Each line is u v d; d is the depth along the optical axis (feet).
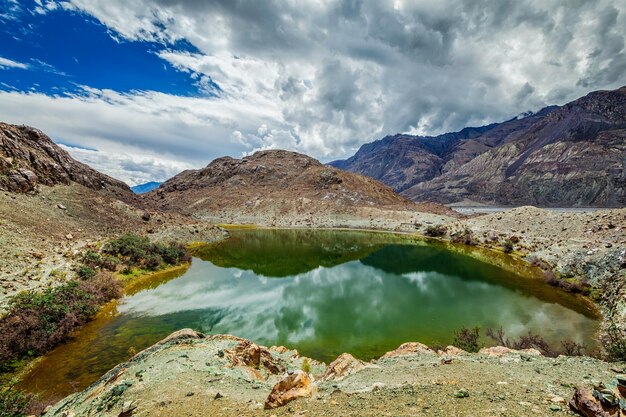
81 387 54.49
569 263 129.08
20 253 98.43
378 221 330.54
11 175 147.64
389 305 101.96
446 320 89.20
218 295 110.42
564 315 90.53
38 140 193.77
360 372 39.24
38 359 64.59
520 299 106.22
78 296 88.02
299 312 95.50
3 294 75.77
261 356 52.75
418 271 149.18
